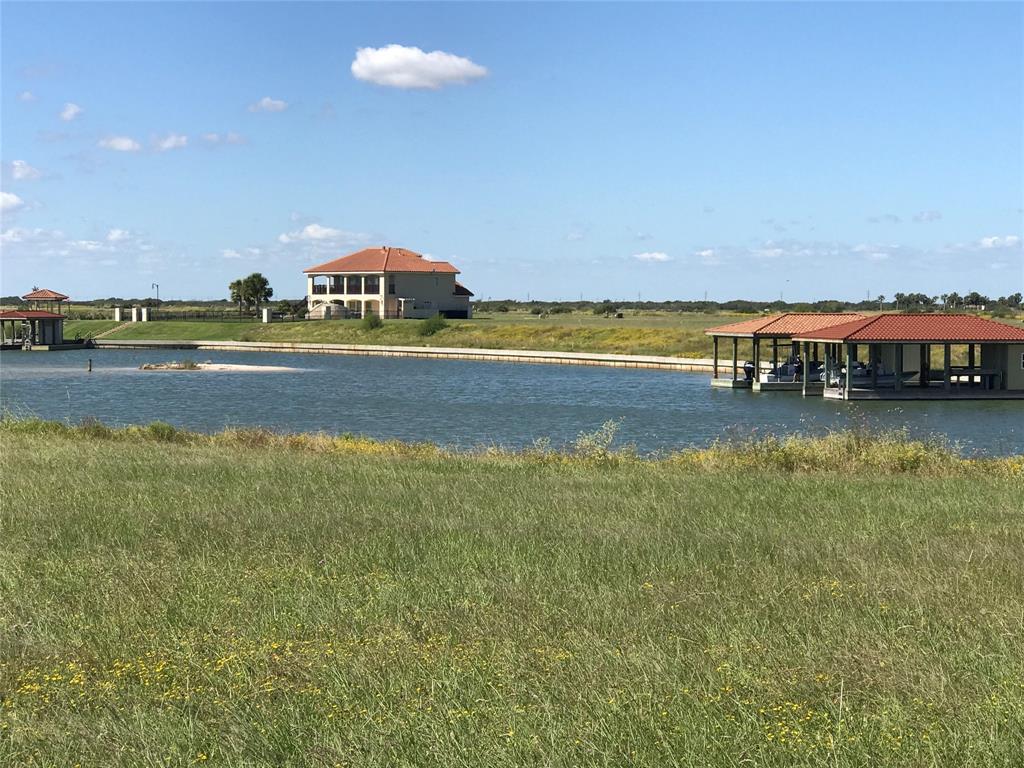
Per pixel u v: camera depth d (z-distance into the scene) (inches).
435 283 5383.9
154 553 515.5
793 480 829.8
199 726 282.4
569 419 1961.1
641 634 366.6
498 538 546.3
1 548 524.7
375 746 265.1
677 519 624.1
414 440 1653.5
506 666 326.3
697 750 258.7
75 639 366.9
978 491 767.1
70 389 2667.3
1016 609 394.0
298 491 730.2
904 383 2497.5
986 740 262.8
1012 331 2379.4
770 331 2581.2
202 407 2202.3
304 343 4729.3
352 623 384.2
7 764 265.1
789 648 347.9
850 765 251.4
